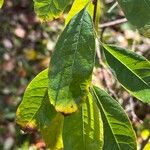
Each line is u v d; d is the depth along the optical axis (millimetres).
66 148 352
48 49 1492
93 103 348
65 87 315
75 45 318
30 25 1559
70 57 317
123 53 352
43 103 372
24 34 1552
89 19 322
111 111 350
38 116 376
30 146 1124
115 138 355
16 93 1449
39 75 364
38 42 1520
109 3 1001
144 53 922
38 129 381
